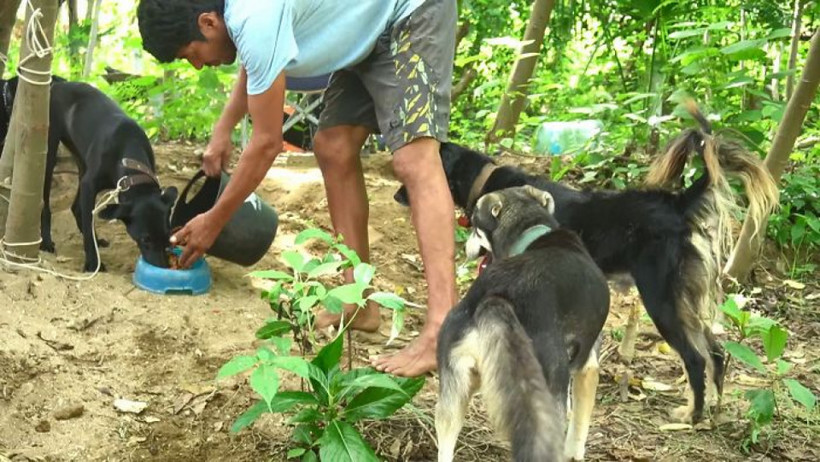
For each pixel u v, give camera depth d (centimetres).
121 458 336
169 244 463
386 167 654
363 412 325
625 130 698
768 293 554
